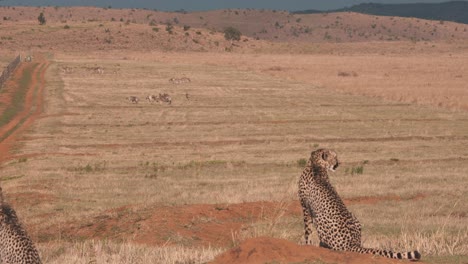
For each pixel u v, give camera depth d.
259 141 40.91
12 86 71.81
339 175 28.22
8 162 33.59
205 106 58.88
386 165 31.67
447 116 50.97
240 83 80.25
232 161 33.09
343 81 83.12
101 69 90.81
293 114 52.91
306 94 67.94
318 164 9.00
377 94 67.00
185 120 50.16
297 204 20.84
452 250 10.60
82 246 14.03
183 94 68.19
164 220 18.31
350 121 49.00
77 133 43.97
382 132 43.53
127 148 38.19
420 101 60.69
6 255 8.21
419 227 16.83
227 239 16.34
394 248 11.09
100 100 62.62
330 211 8.55
